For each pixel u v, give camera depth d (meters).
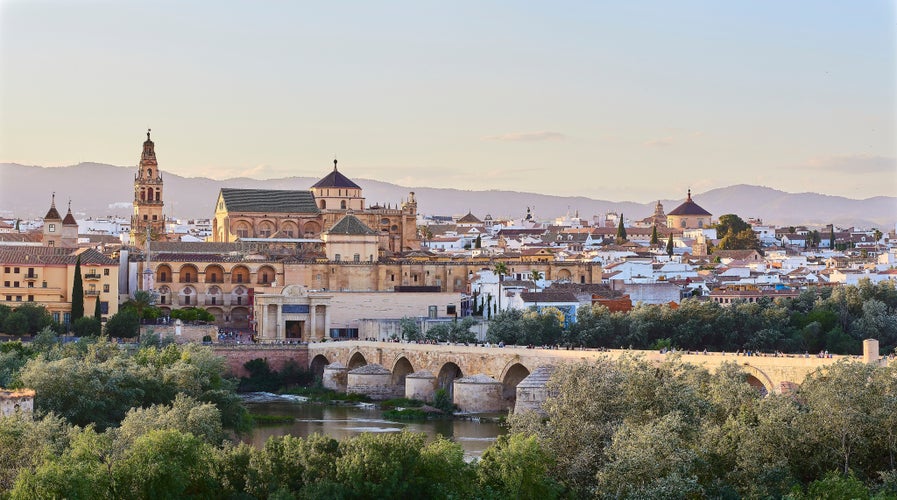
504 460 179.12
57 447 178.62
